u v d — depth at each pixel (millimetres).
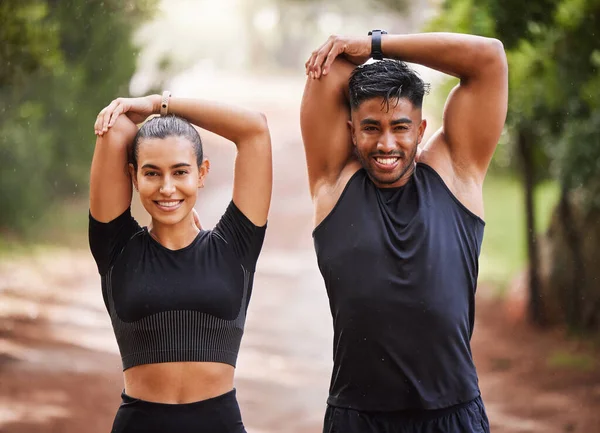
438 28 12461
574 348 15055
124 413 5555
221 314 5586
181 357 5508
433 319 5547
